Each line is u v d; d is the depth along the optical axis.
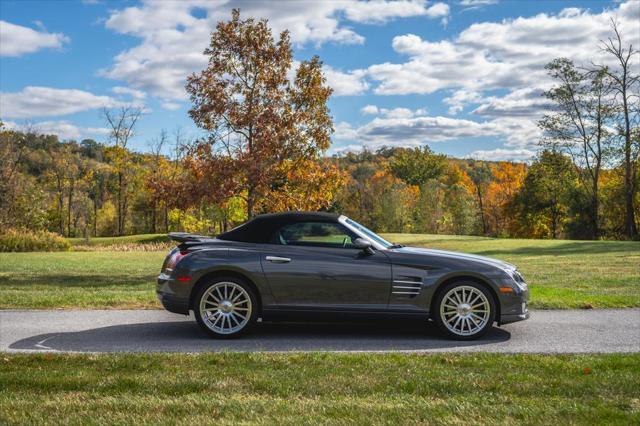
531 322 8.67
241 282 7.48
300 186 21.36
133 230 78.69
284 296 7.42
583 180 55.66
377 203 88.31
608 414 4.14
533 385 4.94
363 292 7.39
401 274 7.38
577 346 6.98
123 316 9.30
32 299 10.73
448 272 7.39
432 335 7.74
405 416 4.10
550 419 4.04
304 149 21.02
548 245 37.19
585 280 15.32
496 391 4.80
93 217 77.94
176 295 7.52
